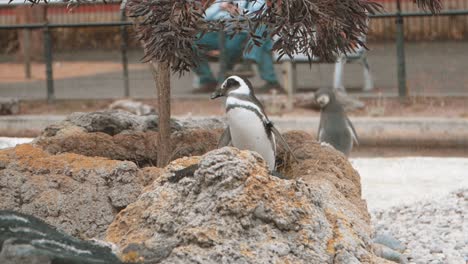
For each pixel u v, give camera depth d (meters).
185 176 8.46
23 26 27.23
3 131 26.45
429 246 12.42
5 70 36.09
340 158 11.41
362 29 10.14
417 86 27.19
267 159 10.88
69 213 9.81
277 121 24.72
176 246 7.73
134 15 9.62
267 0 9.25
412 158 19.69
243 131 10.62
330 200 8.87
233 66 26.88
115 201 9.83
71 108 28.00
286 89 27.06
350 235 8.22
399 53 26.22
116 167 9.95
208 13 16.91
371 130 24.53
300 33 9.84
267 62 27.30
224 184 7.91
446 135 24.08
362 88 28.28
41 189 9.93
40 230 7.82
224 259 7.47
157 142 12.08
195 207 7.97
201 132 12.65
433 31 29.98
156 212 8.16
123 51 28.48
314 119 24.77
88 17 34.84
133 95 29.02
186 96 27.53
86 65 34.66
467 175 17.66
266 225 7.82
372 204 15.42
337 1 9.68
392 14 25.81
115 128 12.76
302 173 10.76
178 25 9.58
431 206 14.83
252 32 10.02
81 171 9.98
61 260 6.99
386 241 12.27
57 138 12.07
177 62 10.07
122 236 8.28
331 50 10.36
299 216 7.98
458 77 27.47
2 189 9.99
